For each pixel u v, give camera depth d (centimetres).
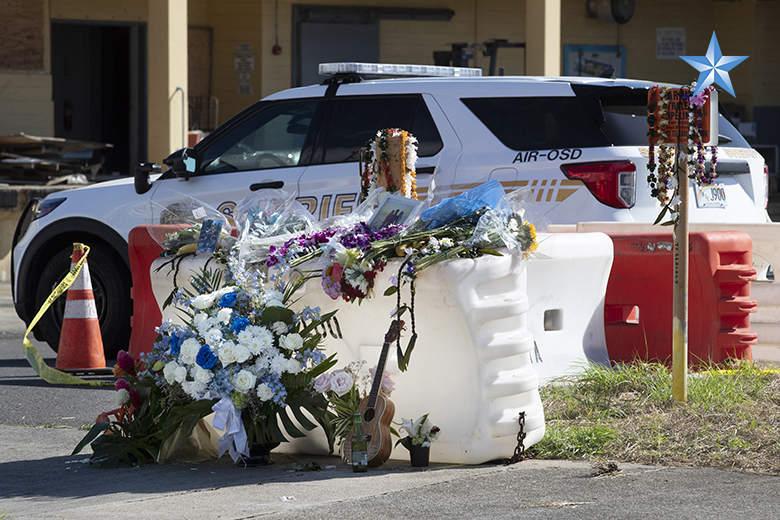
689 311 1106
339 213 1304
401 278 751
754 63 3681
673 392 897
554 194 1189
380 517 622
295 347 773
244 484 721
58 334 1412
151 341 1200
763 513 627
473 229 771
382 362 753
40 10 3025
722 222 1210
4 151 2798
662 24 3659
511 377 762
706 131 880
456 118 1266
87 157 3108
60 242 1439
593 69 3588
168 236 912
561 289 1048
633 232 1155
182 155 1359
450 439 760
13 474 770
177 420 790
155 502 667
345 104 1340
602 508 639
